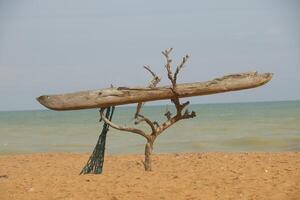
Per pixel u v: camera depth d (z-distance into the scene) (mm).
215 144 21672
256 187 9383
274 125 33250
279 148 19391
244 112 66125
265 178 10328
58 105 10234
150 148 11570
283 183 9711
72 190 9367
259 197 8570
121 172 11688
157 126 11359
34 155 17125
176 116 11266
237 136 25297
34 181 10445
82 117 66062
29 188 9656
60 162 14930
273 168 11805
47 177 11008
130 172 11578
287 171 11227
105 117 10812
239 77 10797
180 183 9875
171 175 10922
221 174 11008
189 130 31125
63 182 10180
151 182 9992
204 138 24844
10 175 11953
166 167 12672
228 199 8469
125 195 8867
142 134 11352
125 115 71375
